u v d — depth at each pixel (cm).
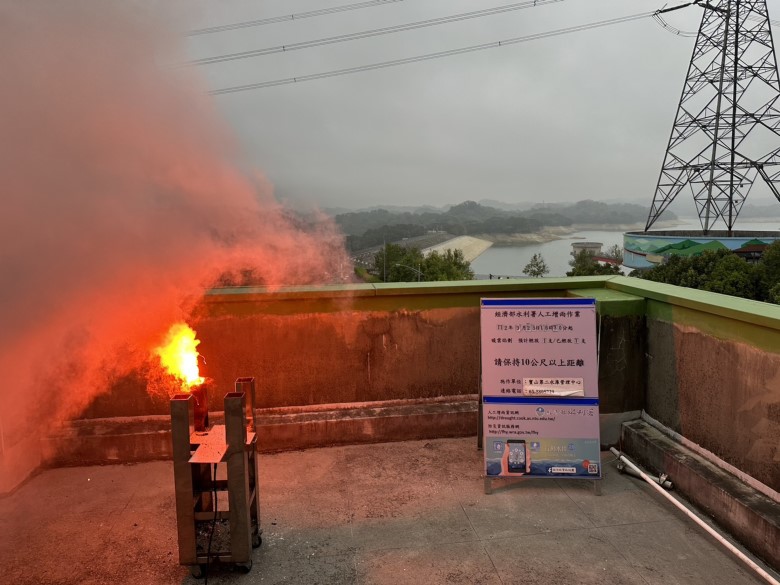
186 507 251
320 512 319
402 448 404
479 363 400
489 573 262
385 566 268
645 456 369
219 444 253
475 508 323
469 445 407
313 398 418
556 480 356
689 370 346
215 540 267
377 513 318
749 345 294
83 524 309
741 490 291
